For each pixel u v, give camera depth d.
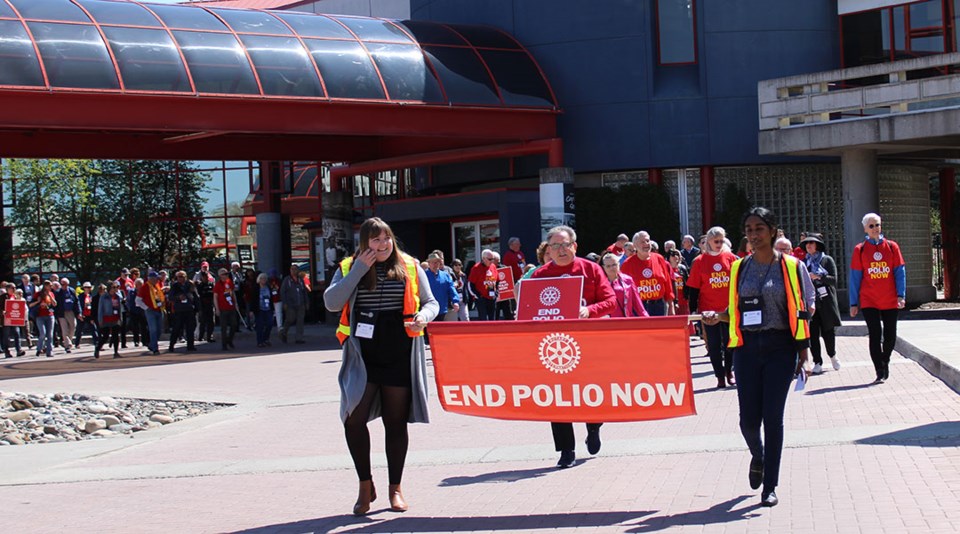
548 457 9.49
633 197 28.88
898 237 30.08
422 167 32.34
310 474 9.41
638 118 28.95
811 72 28.91
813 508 7.04
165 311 28.08
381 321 7.44
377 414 7.78
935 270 39.53
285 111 24.92
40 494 9.20
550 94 28.58
